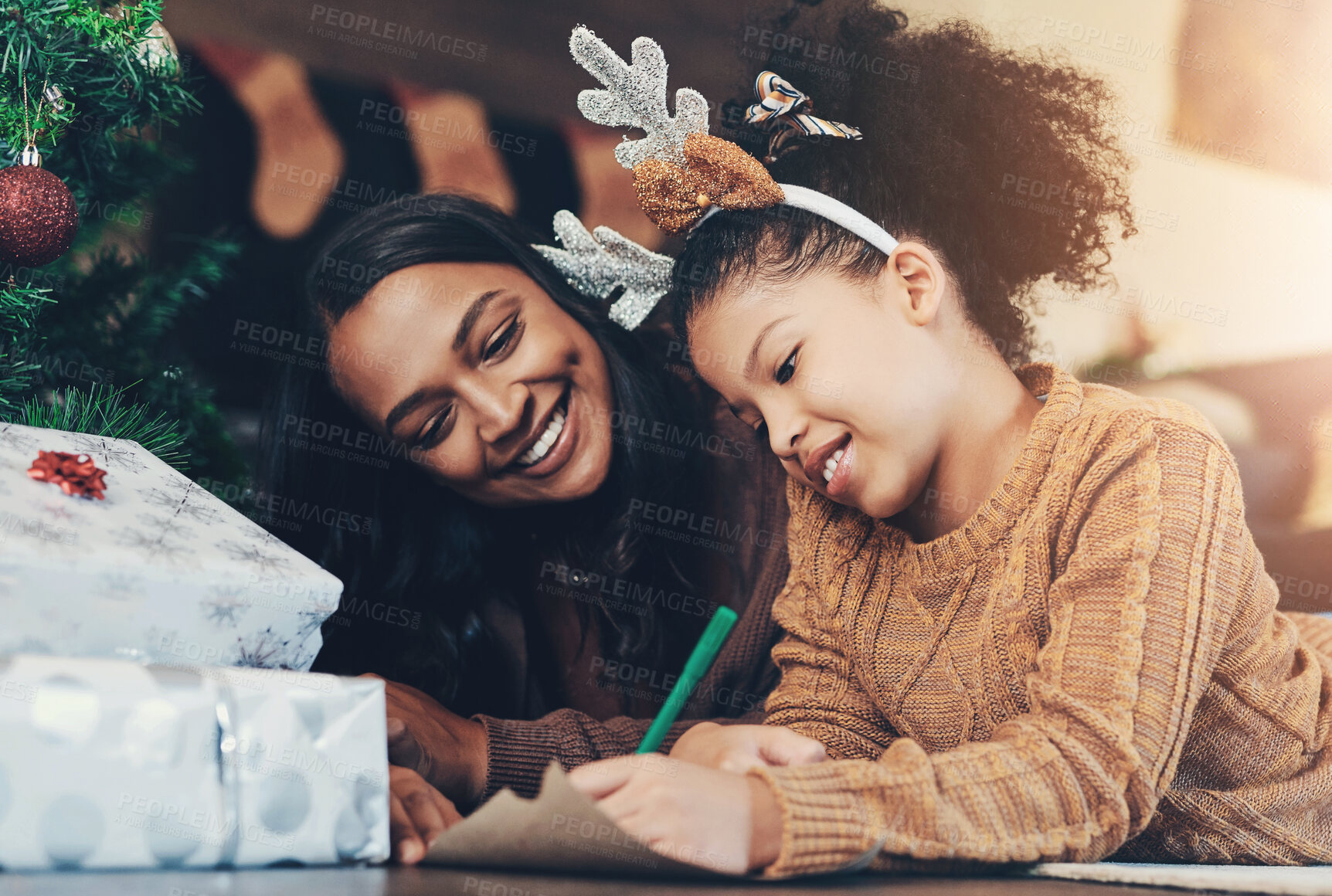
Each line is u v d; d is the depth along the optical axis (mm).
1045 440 1155
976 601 1184
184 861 604
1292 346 1567
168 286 1372
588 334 1556
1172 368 1529
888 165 1320
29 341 1151
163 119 1313
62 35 1000
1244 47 1579
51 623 652
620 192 1562
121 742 585
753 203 1291
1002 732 938
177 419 1344
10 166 946
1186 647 948
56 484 754
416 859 718
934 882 742
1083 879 786
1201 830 1069
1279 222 1574
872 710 1263
